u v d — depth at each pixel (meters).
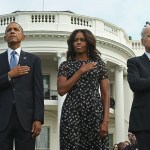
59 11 37.97
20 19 37.44
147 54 8.41
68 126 7.22
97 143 7.22
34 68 8.48
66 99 7.47
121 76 40.28
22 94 8.18
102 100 7.56
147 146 7.92
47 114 39.16
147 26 8.41
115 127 39.75
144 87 7.92
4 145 7.96
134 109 8.07
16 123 8.03
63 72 7.65
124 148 18.61
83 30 7.82
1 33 37.22
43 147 39.06
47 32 36.69
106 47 38.78
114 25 39.72
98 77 7.59
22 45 37.00
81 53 7.78
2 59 8.56
